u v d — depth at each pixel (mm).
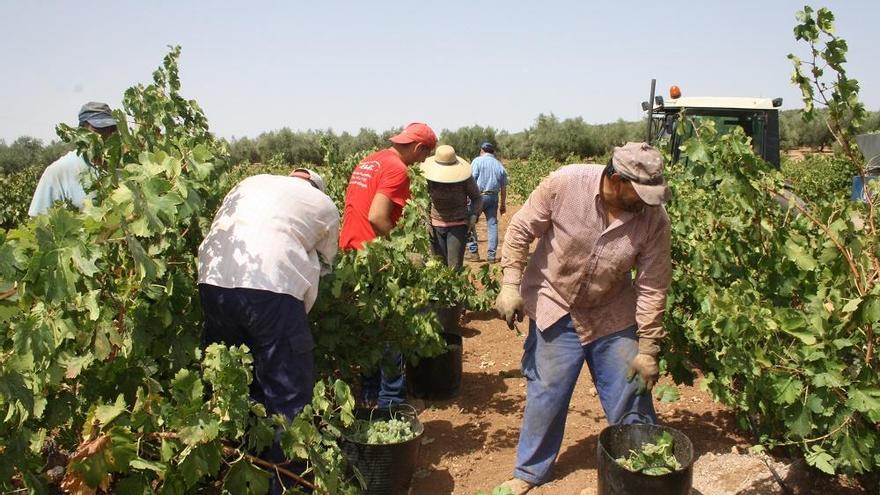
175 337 3252
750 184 3879
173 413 2619
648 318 3391
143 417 2623
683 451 3291
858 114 3428
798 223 4316
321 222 3359
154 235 3119
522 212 3549
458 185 7215
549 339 3604
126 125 3412
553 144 55094
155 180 2908
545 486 3797
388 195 4547
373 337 4359
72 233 2479
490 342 6508
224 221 3225
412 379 5133
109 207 2770
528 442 3734
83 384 2986
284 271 3129
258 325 3098
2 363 2457
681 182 6215
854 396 3078
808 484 3564
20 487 2971
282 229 3188
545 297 3582
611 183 3199
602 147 55406
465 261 11328
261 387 3320
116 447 2482
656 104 9555
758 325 3459
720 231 4684
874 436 3158
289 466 3234
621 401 3553
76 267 2549
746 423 3980
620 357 3541
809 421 3236
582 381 5422
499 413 4875
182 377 2660
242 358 2719
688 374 4574
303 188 3365
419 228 5203
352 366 5215
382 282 4387
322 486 2848
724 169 3922
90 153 3545
